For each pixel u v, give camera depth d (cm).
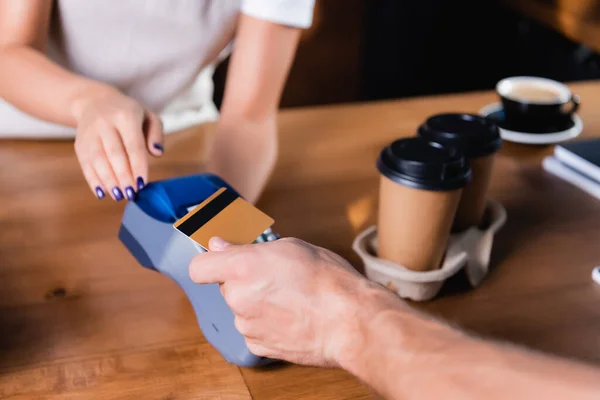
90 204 82
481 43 229
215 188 68
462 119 74
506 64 233
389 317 47
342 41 222
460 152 65
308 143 101
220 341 59
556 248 78
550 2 190
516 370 40
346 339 48
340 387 57
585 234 81
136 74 102
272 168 92
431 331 46
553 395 38
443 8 220
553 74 222
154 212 66
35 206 80
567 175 94
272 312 51
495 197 88
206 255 53
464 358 42
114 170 68
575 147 96
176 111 120
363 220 81
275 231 78
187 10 97
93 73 101
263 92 90
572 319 66
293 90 227
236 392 56
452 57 230
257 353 55
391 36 223
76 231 76
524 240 79
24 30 87
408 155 64
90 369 57
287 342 52
